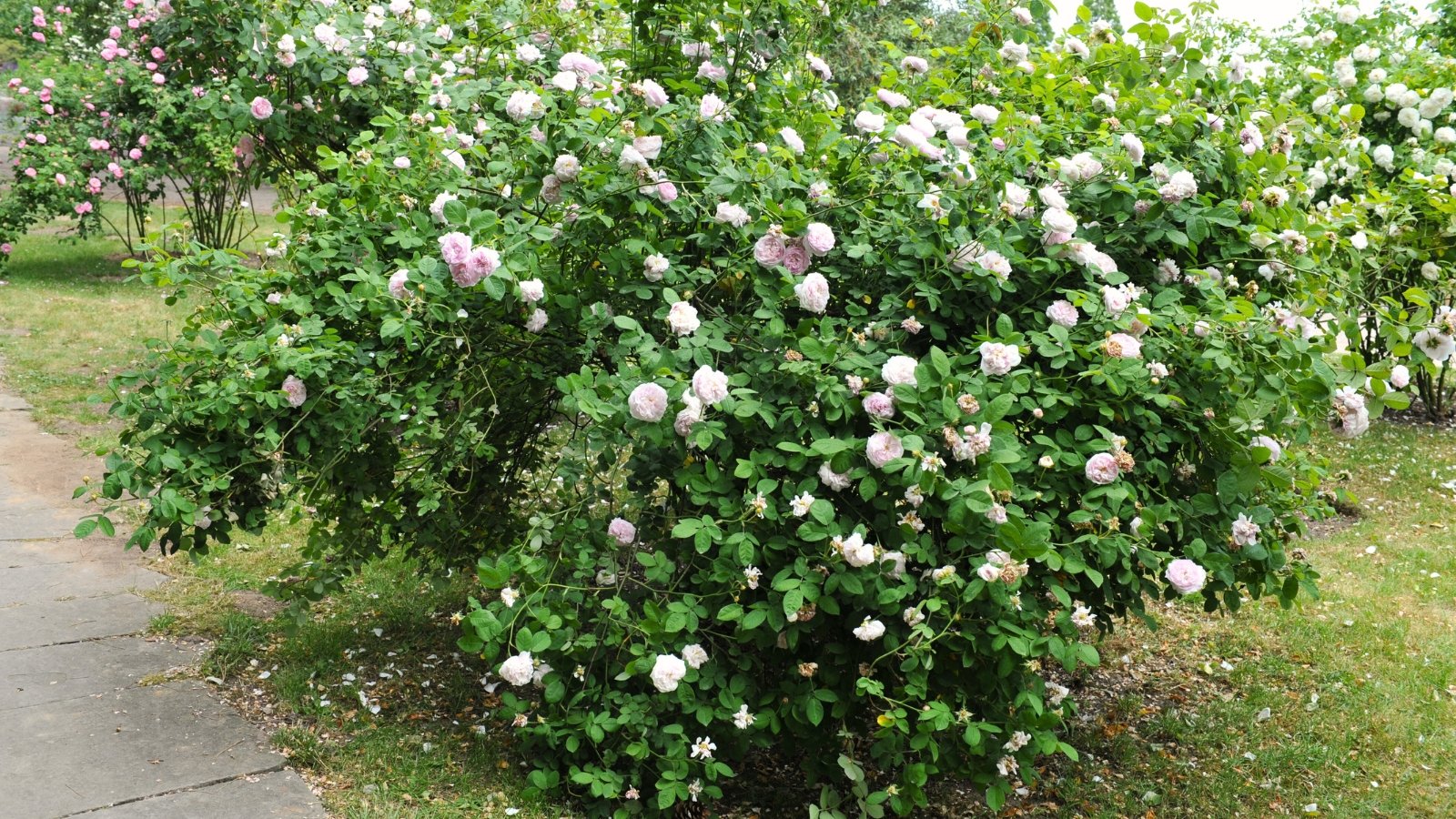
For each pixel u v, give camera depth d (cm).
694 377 275
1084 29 419
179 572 455
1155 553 294
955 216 303
